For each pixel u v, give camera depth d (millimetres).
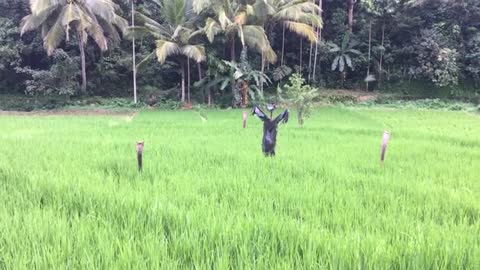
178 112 23406
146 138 11891
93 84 29172
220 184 6152
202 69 30344
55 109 26188
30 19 24438
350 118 20688
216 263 3357
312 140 11781
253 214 4758
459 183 6672
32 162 7750
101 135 12695
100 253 3578
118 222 4504
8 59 26703
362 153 9438
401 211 5070
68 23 23438
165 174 6793
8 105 26406
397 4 31953
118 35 27422
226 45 29922
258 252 3656
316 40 27406
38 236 3998
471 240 3945
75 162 7762
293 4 27656
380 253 3541
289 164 7820
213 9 26531
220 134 13109
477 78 32344
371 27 32438
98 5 24797
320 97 30219
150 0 30938
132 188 5871
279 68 30766
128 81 30844
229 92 27875
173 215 4527
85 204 5020
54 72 26812
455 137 13023
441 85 30938
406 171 7582
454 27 31750
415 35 32531
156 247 3650
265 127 8664
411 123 18844
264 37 25812
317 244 3752
